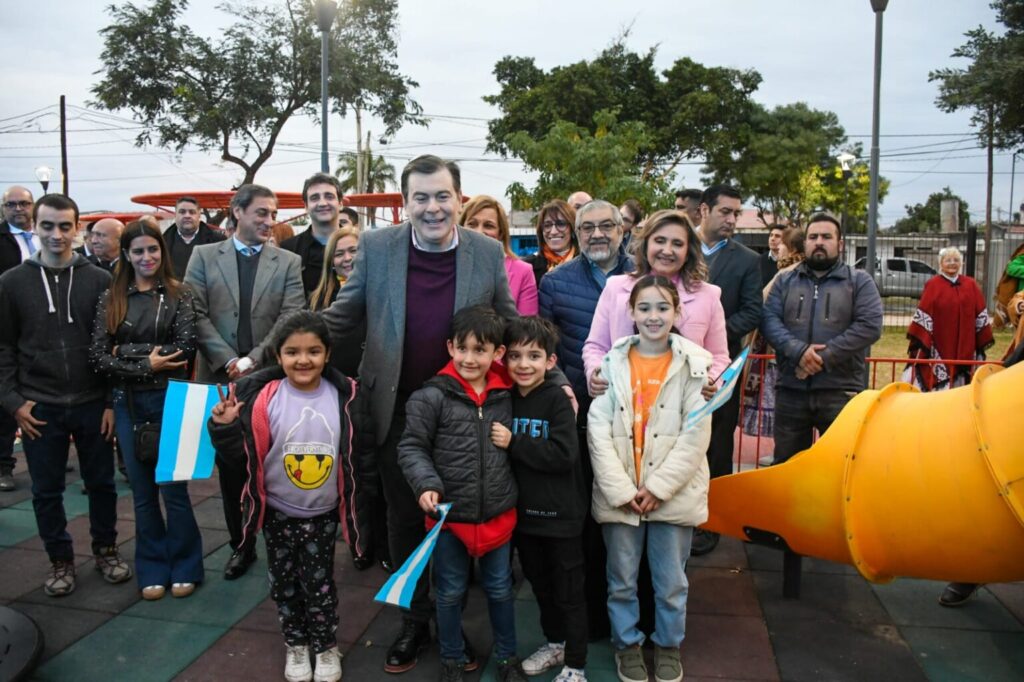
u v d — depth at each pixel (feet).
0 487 18.21
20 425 12.42
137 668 10.71
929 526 9.91
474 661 10.77
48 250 12.51
